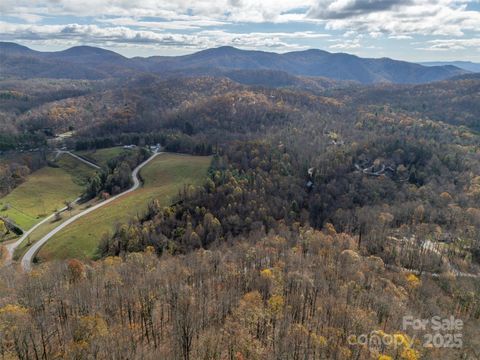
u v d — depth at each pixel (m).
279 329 73.38
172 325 74.25
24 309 71.38
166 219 151.50
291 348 67.50
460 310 95.25
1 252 138.62
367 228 150.38
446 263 125.56
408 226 154.25
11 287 85.00
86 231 150.62
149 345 69.75
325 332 74.06
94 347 62.03
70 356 60.44
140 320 76.62
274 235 137.62
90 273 96.12
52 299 77.56
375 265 114.25
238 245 126.62
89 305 78.06
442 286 110.50
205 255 111.75
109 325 73.50
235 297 84.50
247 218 149.50
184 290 83.75
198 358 64.44
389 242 137.62
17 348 58.03
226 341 70.12
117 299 80.94
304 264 106.50
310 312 82.31
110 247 135.75
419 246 135.25
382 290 93.50
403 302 90.44
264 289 89.06
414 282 106.25
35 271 99.31
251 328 74.19
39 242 147.88
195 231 143.50
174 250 135.12
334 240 133.00
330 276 98.94
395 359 66.56
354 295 89.69
